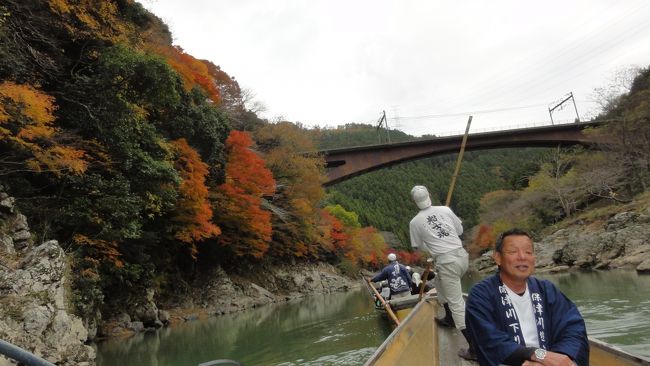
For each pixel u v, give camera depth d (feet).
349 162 122.01
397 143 123.34
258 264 92.99
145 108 51.31
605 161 101.19
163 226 58.18
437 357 11.83
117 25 46.14
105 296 45.96
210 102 81.25
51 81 41.68
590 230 87.40
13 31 36.47
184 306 63.36
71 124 40.55
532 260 6.86
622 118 96.32
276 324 40.75
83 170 34.83
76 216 38.17
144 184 45.50
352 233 150.30
